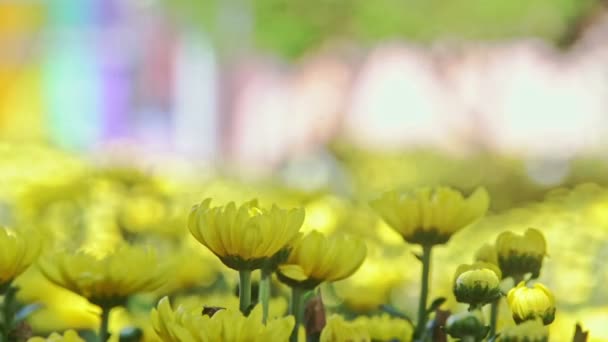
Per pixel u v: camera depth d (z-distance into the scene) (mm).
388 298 3480
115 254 1567
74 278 1549
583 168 15570
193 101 23859
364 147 16656
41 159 6629
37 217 4668
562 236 5809
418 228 1723
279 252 1518
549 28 16688
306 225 4594
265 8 17797
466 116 19875
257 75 23000
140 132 23766
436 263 5137
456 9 16797
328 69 21078
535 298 1459
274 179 10953
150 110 23828
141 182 5199
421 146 16844
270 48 18438
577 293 4934
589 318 3066
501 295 1544
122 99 23609
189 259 2963
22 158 6590
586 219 6191
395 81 25562
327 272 1530
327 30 17859
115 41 23578
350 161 15609
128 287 1561
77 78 23344
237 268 1413
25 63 23219
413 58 24359
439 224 1713
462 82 19750
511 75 22578
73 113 23281
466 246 6078
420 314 1729
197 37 23344
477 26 17109
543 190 14500
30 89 23141
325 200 4906
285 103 22266
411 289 3842
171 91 23797
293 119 21906
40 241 1537
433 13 16938
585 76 22672
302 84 21531
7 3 22953
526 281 1695
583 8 15992
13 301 1689
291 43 18109
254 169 16953
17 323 1659
